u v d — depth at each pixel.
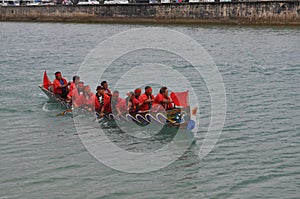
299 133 16.61
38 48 42.16
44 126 17.20
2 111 19.23
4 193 11.93
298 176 13.06
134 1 70.50
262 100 21.50
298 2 53.12
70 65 32.12
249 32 50.78
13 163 13.73
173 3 60.81
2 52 39.22
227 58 34.47
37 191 12.07
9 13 79.19
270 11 54.88
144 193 12.03
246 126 17.44
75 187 12.31
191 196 11.89
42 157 14.21
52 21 74.12
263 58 34.06
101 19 68.50
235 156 14.45
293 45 40.53
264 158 14.30
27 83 25.38
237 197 11.87
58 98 19.70
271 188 12.35
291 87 24.38
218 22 58.34
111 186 12.39
